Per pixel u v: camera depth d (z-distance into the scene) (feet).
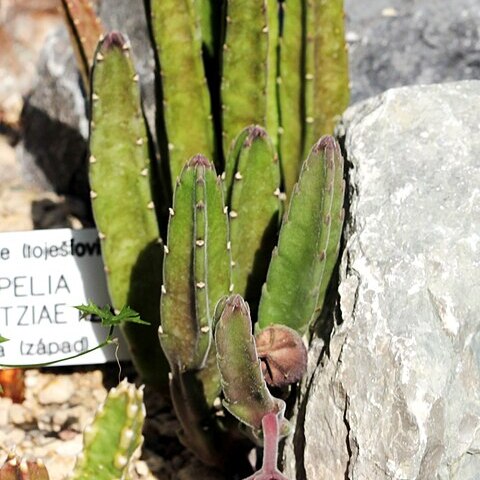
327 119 2.06
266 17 1.91
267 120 2.05
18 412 2.10
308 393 1.79
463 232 1.77
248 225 1.88
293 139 2.06
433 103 1.87
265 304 1.81
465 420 1.74
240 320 1.61
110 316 1.79
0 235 2.07
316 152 1.70
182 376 1.84
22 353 2.06
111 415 1.69
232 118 1.98
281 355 1.74
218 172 2.04
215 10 2.02
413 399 1.68
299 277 1.77
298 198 1.73
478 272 1.75
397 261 1.75
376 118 1.87
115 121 1.89
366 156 1.84
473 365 1.75
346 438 1.72
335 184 1.73
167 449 2.07
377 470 1.69
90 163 1.90
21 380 2.13
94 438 1.70
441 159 1.82
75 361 2.07
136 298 1.97
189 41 1.95
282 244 1.77
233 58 1.94
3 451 2.03
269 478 1.64
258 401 1.68
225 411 1.89
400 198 1.79
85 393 2.14
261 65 1.94
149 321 1.98
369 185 1.82
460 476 1.76
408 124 1.86
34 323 2.07
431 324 1.72
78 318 2.07
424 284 1.73
